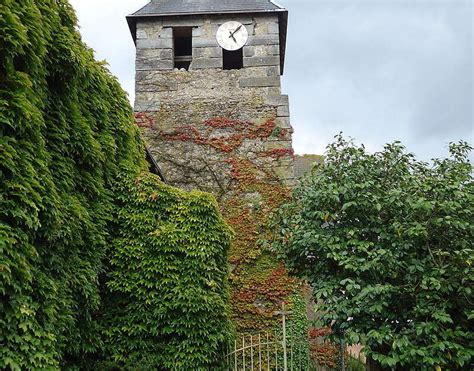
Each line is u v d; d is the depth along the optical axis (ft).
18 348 14.43
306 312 37.24
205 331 23.17
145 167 27.99
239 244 36.76
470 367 19.03
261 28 42.80
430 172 21.71
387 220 21.35
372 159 22.25
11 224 14.48
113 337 22.93
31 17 15.97
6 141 14.40
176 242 24.12
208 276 24.13
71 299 18.85
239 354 33.83
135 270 23.66
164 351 23.04
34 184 15.14
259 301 35.47
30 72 15.94
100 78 23.34
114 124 24.76
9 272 13.67
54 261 17.30
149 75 41.78
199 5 43.68
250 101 40.65
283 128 39.81
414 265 19.16
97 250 21.49
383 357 18.61
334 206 21.93
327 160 23.15
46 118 18.43
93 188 21.30
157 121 40.40
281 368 33.55
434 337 18.07
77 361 20.89
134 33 44.21
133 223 24.11
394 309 19.99
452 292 19.02
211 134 39.91
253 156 39.17
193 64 41.98
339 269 21.71
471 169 20.99
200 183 38.68
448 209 19.21
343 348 38.78
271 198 37.96
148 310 23.40
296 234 22.06
